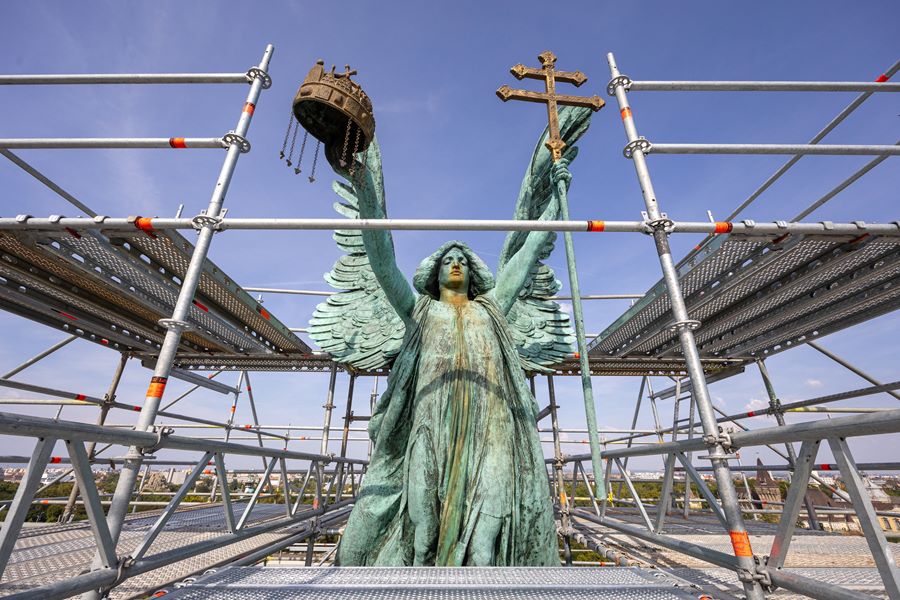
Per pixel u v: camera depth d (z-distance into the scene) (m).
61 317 6.81
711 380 10.58
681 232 3.84
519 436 5.54
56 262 5.41
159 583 4.66
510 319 7.79
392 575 3.37
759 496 13.98
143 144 4.16
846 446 2.28
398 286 5.81
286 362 9.77
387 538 5.46
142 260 5.34
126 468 2.98
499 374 5.71
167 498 13.36
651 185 3.96
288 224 3.79
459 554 4.66
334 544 9.69
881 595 3.46
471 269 6.65
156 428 3.11
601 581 3.28
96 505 2.66
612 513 10.70
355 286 7.78
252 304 7.00
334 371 9.71
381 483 5.73
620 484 12.09
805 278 5.51
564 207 4.93
